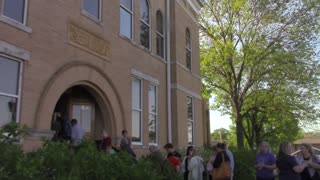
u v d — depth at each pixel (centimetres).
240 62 2739
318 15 2614
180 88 1858
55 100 1056
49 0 1071
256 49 2652
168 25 1852
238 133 2842
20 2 988
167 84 1775
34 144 958
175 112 1789
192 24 2178
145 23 1661
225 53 2680
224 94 3127
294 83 2773
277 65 2669
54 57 1067
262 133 3825
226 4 2723
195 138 2023
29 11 999
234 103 2886
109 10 1361
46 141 500
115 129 1325
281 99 2903
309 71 2711
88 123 1323
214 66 2891
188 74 2009
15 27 948
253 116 3522
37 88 998
